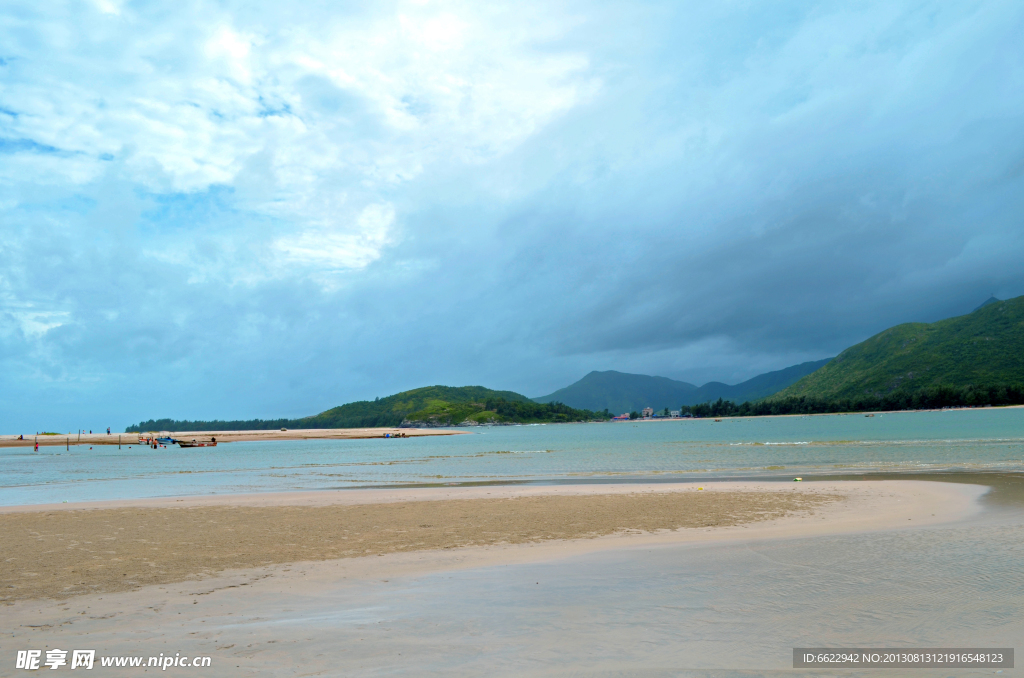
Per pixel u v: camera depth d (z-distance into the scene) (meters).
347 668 7.64
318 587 12.14
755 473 37.84
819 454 52.72
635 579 12.01
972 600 9.97
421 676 7.31
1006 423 109.81
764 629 8.88
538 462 54.97
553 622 9.41
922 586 10.81
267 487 36.78
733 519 19.80
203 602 11.11
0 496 34.62
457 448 96.81
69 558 15.34
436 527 19.31
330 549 16.14
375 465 56.78
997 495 24.25
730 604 10.12
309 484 38.34
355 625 9.49
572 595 10.96
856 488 27.48
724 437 104.69
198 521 21.22
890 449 55.38
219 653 8.28
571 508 22.95
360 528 19.34
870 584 11.05
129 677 7.43
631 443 93.81
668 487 30.22
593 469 45.22
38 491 36.94
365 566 14.09
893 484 28.61
